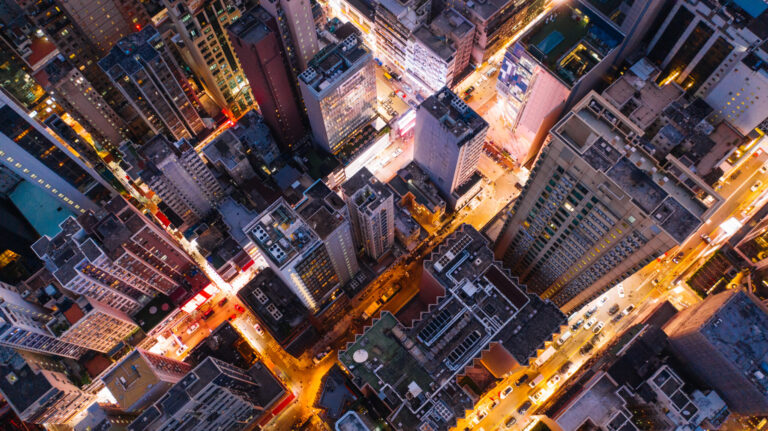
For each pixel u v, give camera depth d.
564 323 179.38
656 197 138.38
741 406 151.50
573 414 160.38
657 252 147.12
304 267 188.38
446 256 186.12
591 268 179.62
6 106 190.38
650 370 165.25
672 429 153.25
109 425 180.25
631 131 183.75
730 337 145.25
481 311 177.62
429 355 174.12
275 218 182.62
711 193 175.00
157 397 180.12
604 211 149.62
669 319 183.25
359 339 176.38
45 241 198.12
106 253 197.25
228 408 186.00
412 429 165.12
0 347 188.38
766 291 199.38
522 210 182.25
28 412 189.50
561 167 149.88
